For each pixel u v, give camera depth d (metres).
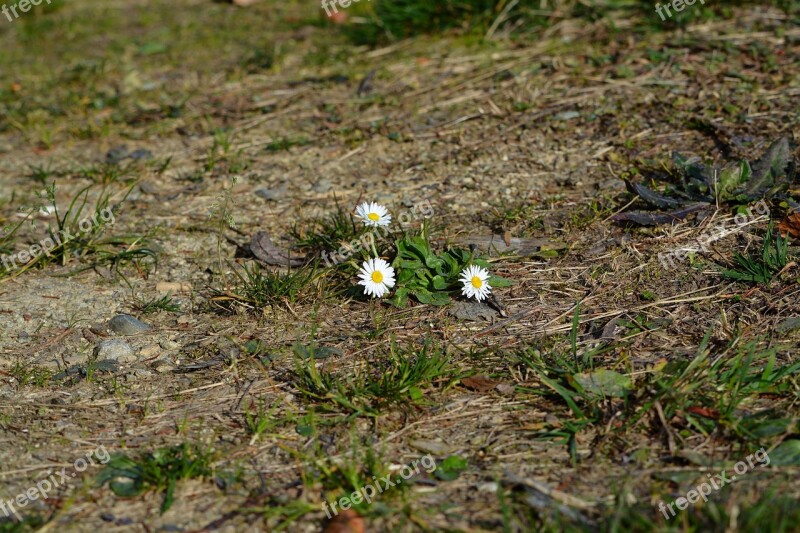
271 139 4.53
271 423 2.59
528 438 2.48
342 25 5.91
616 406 2.55
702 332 2.85
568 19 5.30
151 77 5.45
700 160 3.83
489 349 2.83
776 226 3.32
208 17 6.50
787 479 2.24
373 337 2.96
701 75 4.54
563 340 2.88
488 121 4.43
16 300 3.34
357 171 4.14
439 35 5.43
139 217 3.91
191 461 2.43
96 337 3.10
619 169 3.89
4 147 4.73
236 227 3.77
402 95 4.79
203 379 2.83
